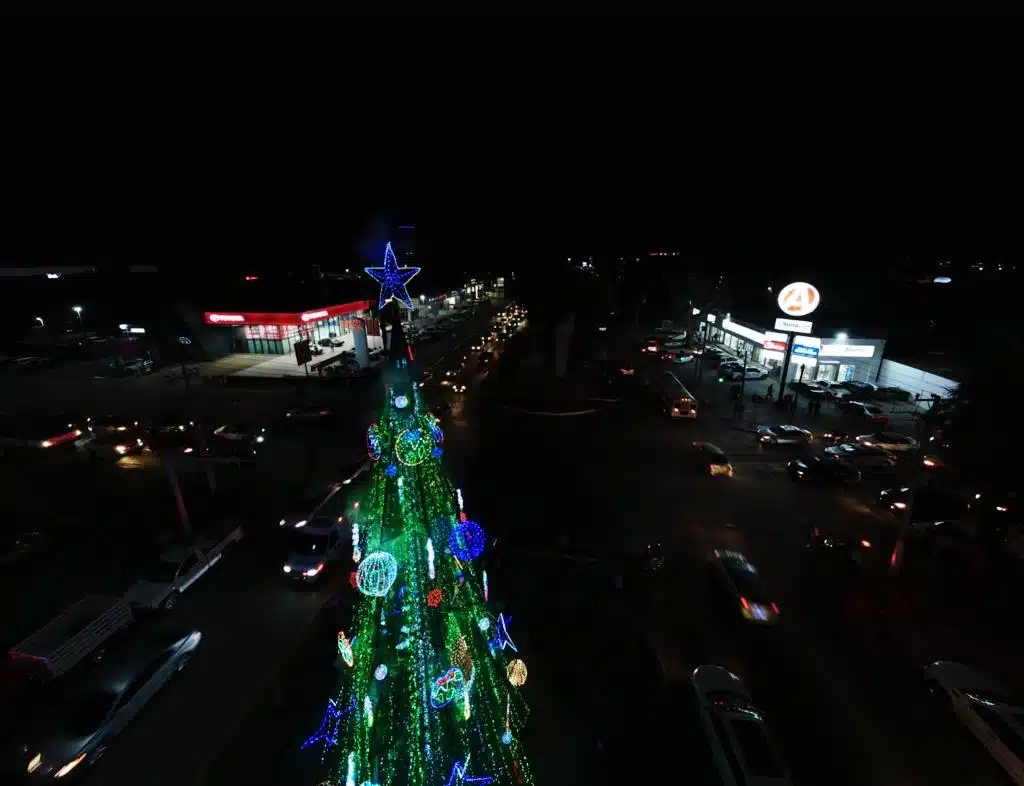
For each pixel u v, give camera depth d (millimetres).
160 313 48344
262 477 23766
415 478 15359
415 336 56594
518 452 26625
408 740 10914
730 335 49656
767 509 21156
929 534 18500
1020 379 17719
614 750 10805
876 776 10477
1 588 16172
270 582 16234
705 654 13492
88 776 10203
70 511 20750
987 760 10805
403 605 14000
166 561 15641
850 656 13516
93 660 12922
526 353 34125
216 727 11281
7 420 30656
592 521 20141
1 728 11117
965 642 14023
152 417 30703
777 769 9641
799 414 32375
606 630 14219
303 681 12438
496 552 17672
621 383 38125
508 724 11281
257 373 42188
